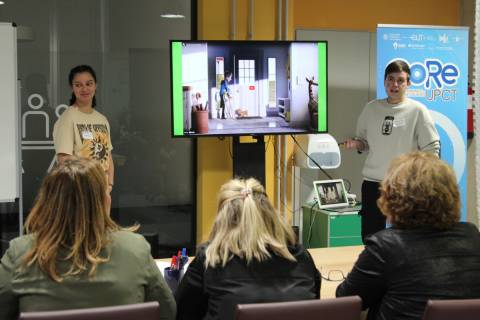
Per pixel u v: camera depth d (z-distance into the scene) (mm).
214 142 4926
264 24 4965
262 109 4461
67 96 4844
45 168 4820
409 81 4051
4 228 4824
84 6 4848
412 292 1832
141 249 1810
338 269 2777
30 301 1669
